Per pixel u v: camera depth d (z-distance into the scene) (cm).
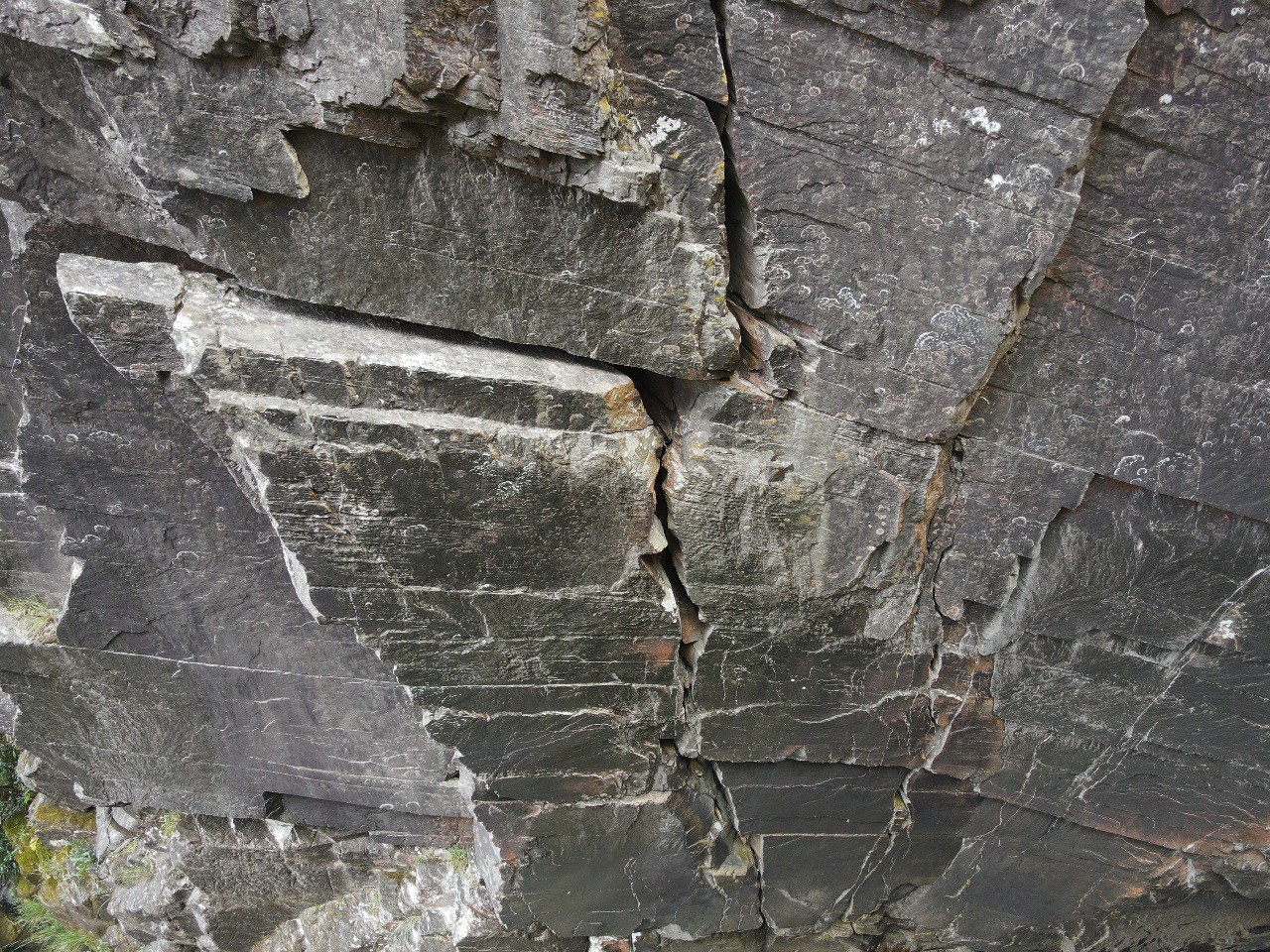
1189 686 421
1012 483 367
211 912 567
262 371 283
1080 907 518
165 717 464
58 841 630
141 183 271
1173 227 306
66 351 327
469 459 310
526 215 283
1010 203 293
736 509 352
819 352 326
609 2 255
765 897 489
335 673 439
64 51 257
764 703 415
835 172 290
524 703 389
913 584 390
